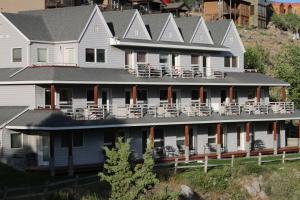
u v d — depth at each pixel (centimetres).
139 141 5731
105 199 3888
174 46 6156
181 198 4469
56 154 5131
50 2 8412
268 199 5103
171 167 5197
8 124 5025
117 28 5962
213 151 6325
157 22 6291
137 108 5603
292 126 8331
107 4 9575
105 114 5397
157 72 5972
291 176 5409
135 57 5978
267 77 7031
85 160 5319
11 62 5666
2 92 5412
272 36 11475
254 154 6438
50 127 4797
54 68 5328
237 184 5047
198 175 4878
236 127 6538
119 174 3238
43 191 3975
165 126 5906
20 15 5806
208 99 6475
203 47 6431
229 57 6894
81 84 5309
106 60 5769
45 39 5647
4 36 5700
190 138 6156
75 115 5141
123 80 5559
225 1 11406
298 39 11725
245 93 6844
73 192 3931
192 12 12275
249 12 11944
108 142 5512
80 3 8938
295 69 8294
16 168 4941
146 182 3231
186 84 6028
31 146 5141
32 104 5241
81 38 5588
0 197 3816
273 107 6750
